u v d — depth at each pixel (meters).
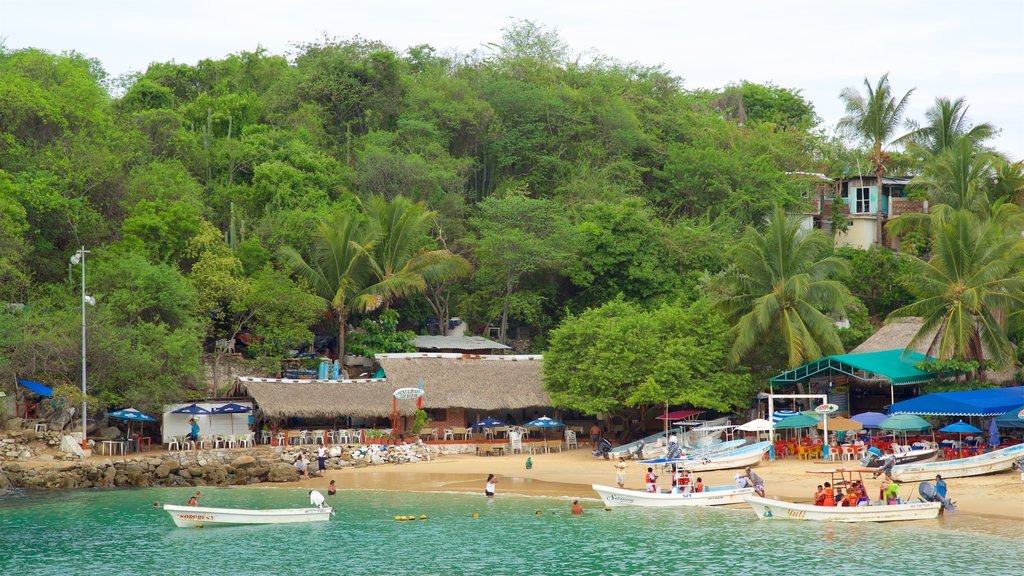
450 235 89.38
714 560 36.66
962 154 75.50
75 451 59.22
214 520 44.56
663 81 110.81
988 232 62.91
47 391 61.50
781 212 68.19
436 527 43.91
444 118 95.62
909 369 60.25
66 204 68.88
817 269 68.56
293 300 73.69
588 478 57.50
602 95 101.19
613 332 66.44
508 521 45.16
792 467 56.19
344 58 99.12
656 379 64.56
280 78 102.44
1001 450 49.34
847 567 35.00
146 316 67.88
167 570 36.53
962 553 36.34
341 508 49.06
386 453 65.19
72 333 61.81
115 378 63.31
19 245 63.69
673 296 82.50
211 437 64.62
